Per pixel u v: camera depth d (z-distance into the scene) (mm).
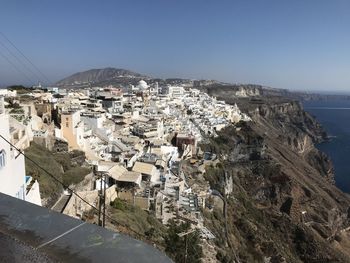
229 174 104000
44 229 3990
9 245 3758
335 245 97125
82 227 4035
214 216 66250
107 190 45250
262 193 114625
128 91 180750
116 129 89000
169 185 62250
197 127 133375
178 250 34094
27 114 57875
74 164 49688
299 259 79062
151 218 44625
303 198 113750
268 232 81562
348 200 125812
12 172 20094
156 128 94562
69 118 60750
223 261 43062
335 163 191875
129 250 3525
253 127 175500
